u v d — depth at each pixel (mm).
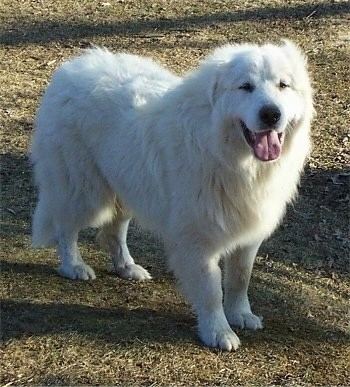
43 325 2930
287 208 3746
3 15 6582
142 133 2953
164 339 2889
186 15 6625
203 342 2889
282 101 2691
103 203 3213
